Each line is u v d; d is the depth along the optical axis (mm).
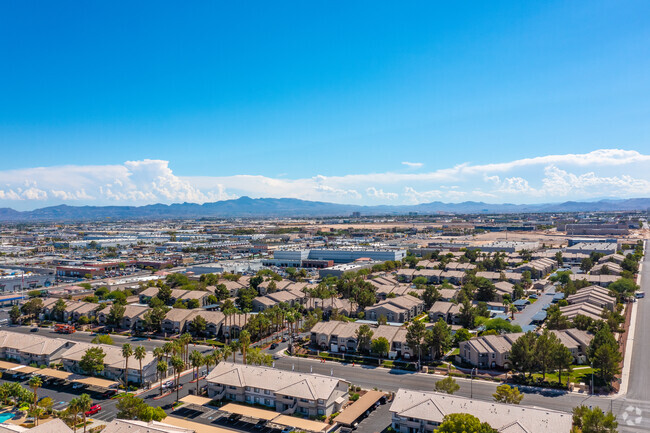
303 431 118188
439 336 171625
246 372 144250
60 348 176250
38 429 107562
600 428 98875
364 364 174375
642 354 177250
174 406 137750
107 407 137500
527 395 141250
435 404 118188
